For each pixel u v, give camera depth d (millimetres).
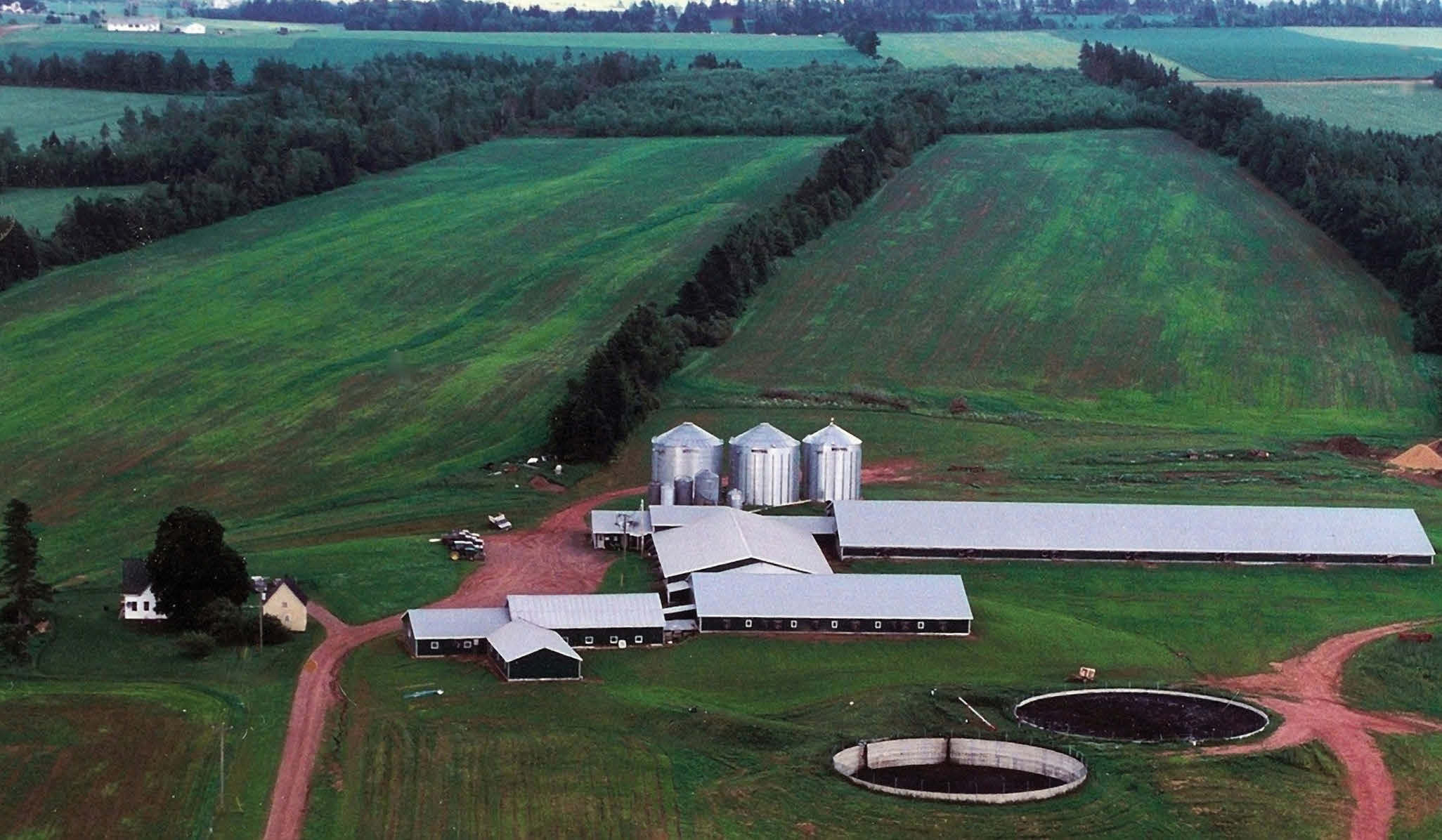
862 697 150750
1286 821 131125
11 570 158500
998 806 131500
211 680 149125
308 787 130125
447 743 138125
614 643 161625
